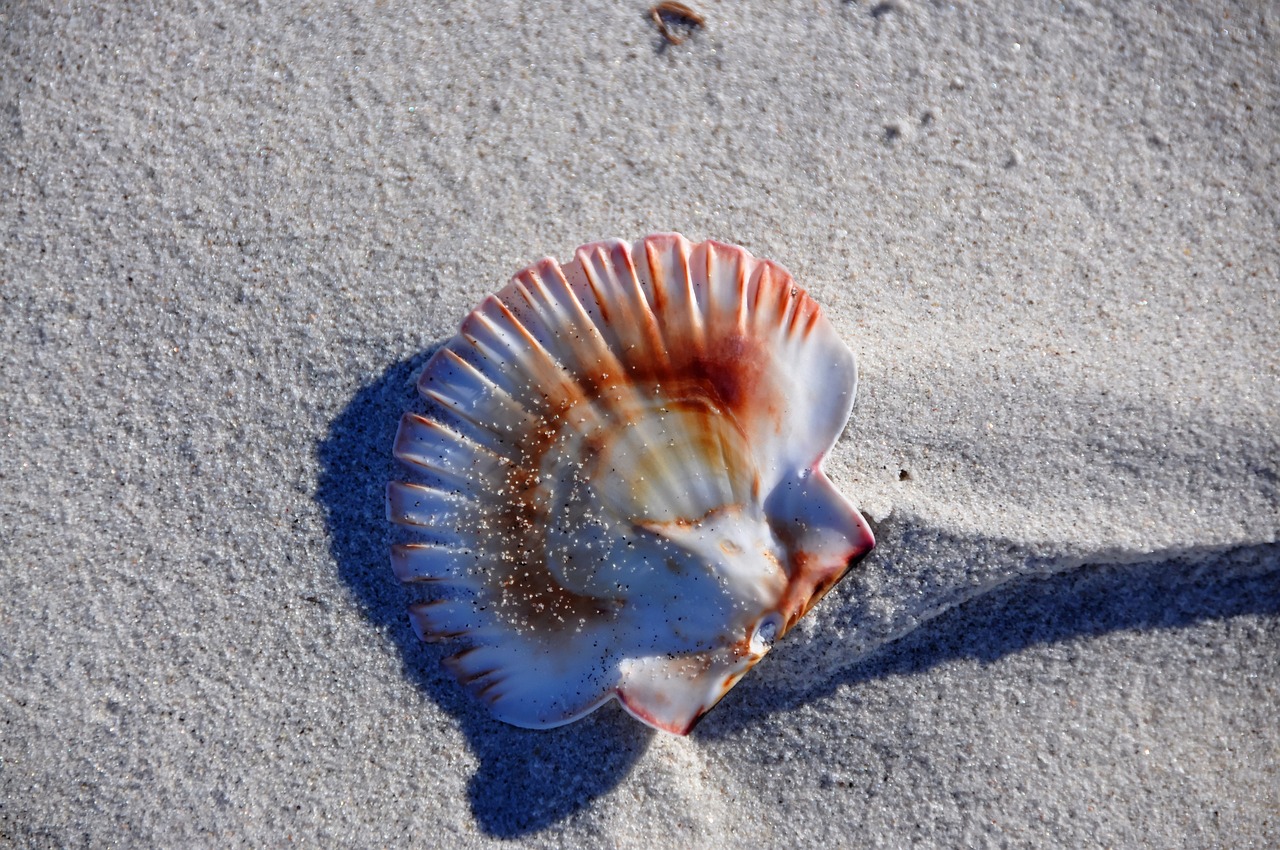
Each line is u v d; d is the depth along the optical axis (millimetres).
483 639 444
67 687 443
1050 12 475
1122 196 465
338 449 451
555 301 448
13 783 440
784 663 443
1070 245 462
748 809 440
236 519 449
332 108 465
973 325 456
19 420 451
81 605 446
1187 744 439
